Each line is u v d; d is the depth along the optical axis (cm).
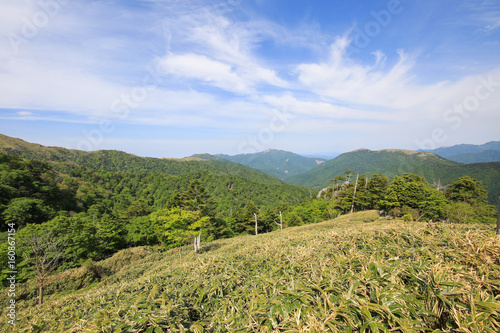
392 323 156
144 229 3381
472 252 249
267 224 5003
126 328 195
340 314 166
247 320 197
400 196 3219
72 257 2442
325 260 283
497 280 191
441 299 175
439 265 217
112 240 3155
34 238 1617
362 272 212
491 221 2495
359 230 418
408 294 184
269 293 234
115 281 1658
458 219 2608
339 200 4534
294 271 274
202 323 221
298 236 566
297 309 179
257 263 381
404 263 232
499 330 148
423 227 359
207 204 3372
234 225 4675
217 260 464
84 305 386
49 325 388
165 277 433
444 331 158
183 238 1992
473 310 160
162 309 224
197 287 314
